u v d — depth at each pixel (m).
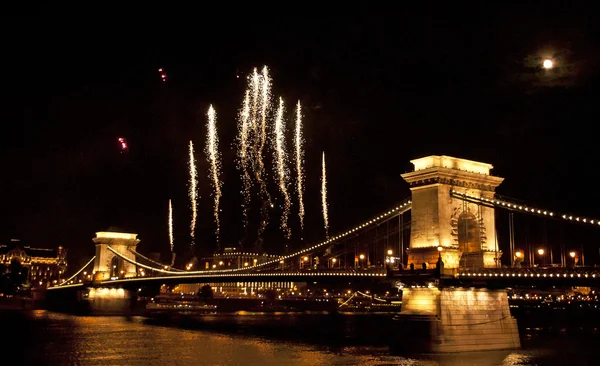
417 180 71.12
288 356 68.31
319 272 79.56
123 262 160.12
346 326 114.00
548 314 144.00
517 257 69.12
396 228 77.19
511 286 67.19
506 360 61.31
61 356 69.00
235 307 184.12
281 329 106.56
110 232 161.75
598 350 71.88
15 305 160.50
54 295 160.88
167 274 129.38
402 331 65.12
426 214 69.75
